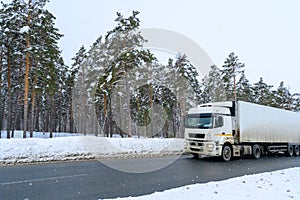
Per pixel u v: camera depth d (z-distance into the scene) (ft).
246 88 127.13
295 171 28.12
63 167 31.40
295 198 16.65
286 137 57.88
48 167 31.17
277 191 18.49
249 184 20.81
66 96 131.64
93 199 17.44
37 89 76.33
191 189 18.88
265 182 21.70
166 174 28.58
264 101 137.90
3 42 68.18
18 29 67.62
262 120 50.96
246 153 47.50
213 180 25.62
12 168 29.91
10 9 67.36
